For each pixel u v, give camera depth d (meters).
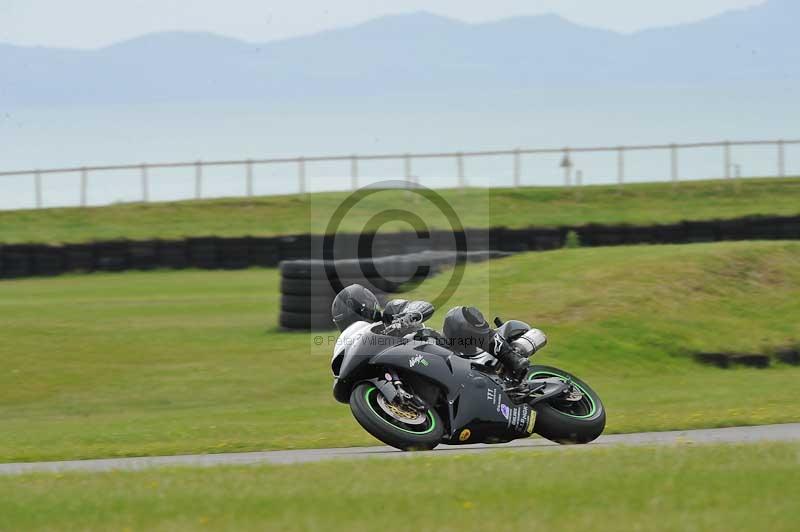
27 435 48.00
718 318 74.12
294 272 74.75
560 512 21.23
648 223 136.25
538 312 72.25
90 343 72.31
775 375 66.88
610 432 41.19
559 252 85.88
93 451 39.88
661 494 22.56
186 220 146.75
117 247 125.75
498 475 24.89
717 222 123.31
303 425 47.00
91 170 158.62
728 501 21.89
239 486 24.75
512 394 32.06
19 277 124.56
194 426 48.34
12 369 65.62
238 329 76.31
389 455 30.70
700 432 39.88
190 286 108.94
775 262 83.19
